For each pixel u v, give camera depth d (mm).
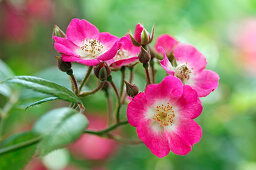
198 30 675
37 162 537
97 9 681
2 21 629
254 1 722
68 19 652
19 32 635
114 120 390
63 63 352
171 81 355
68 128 318
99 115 559
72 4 647
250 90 599
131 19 673
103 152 561
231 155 560
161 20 663
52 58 632
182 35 660
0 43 624
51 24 648
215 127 572
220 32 693
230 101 592
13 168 353
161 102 362
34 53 639
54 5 648
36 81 331
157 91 357
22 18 642
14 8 637
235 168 553
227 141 570
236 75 650
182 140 360
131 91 358
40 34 646
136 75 509
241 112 581
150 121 362
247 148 567
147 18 667
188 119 360
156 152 357
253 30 677
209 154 557
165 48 384
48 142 314
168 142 361
